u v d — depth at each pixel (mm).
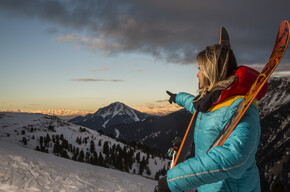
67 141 116000
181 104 2295
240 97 1286
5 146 6945
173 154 1562
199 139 1457
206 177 1121
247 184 1307
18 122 145250
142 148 159625
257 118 1239
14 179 3984
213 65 1359
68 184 4719
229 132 1199
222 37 1615
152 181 11234
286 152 192375
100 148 128500
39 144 115938
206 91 1427
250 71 1317
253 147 1159
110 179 7051
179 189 1189
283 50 1121
